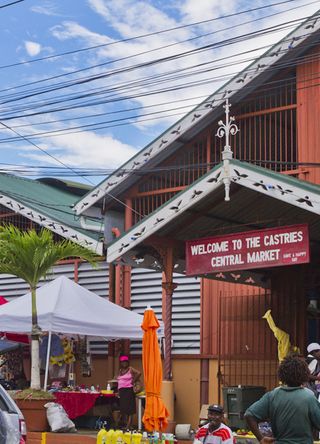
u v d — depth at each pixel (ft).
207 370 61.11
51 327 56.65
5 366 69.15
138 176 64.13
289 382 24.03
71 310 57.93
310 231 51.60
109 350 66.59
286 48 56.18
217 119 61.11
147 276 66.39
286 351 53.98
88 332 58.03
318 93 56.49
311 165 54.60
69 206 71.87
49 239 54.90
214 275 55.93
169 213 49.52
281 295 58.13
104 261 69.31
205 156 61.98
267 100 59.26
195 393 61.31
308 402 23.57
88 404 58.80
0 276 75.72
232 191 47.83
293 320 57.21
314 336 57.00
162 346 63.10
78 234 67.00
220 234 52.85
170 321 52.75
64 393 58.44
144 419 42.22
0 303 68.08
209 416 32.55
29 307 58.23
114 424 60.95
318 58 56.29
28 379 68.44
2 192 71.41
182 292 63.82
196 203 48.65
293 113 57.98
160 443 41.57
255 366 58.34
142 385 64.54
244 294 60.18
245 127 59.93
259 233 46.50
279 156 58.18
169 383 52.70
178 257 54.13
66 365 67.31
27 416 53.01
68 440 51.44
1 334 65.36
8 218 75.25
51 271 66.44
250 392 52.19
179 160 63.21
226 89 58.70
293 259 44.96
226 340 60.23
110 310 60.29
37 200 73.51
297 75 57.31
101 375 67.10
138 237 50.98
